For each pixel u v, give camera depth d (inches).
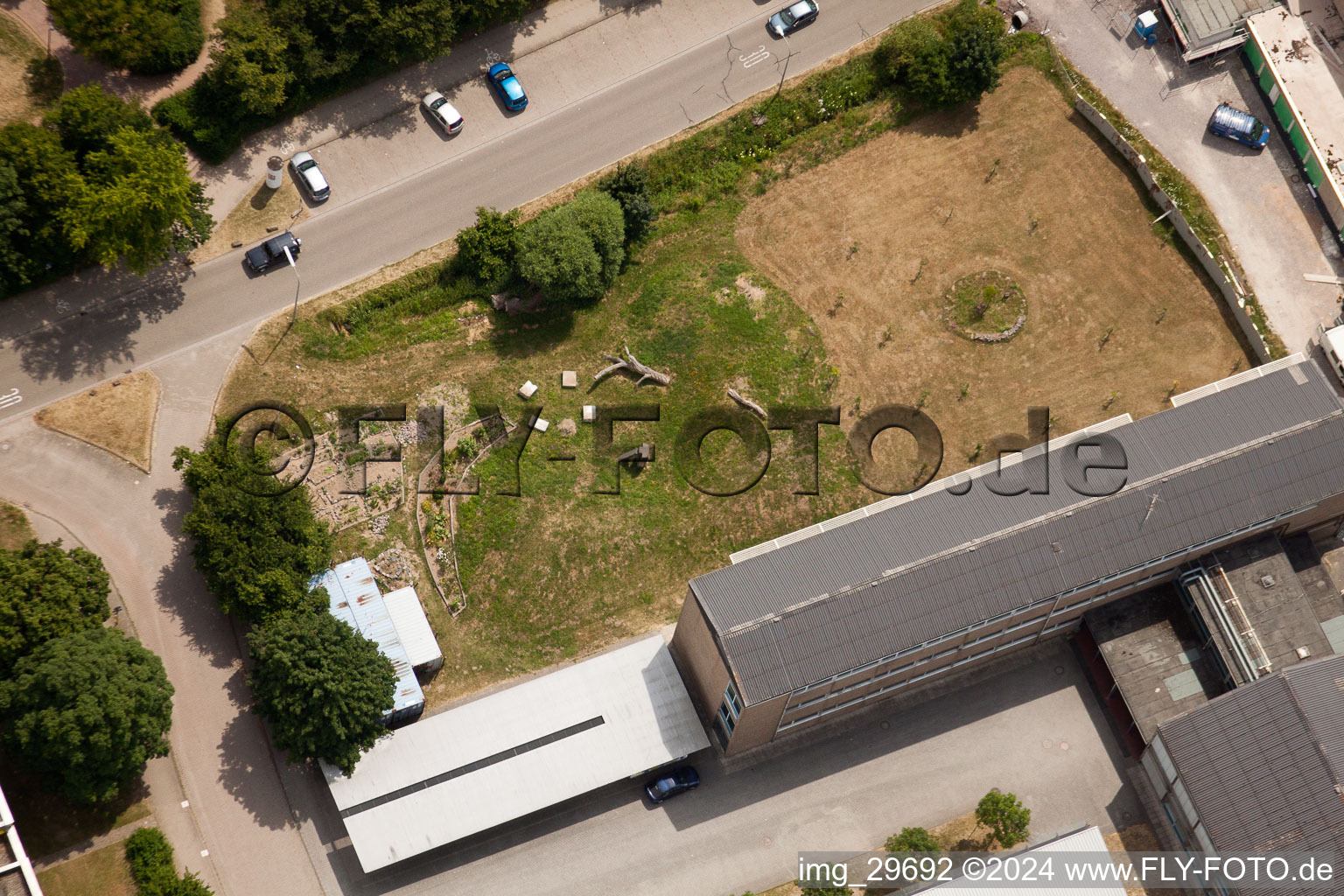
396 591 3971.5
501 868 3764.8
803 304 4443.9
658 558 4104.3
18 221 3978.8
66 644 3545.8
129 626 3924.7
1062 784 3878.0
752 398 4301.2
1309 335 4392.2
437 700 3944.4
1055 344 4394.7
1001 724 3954.2
